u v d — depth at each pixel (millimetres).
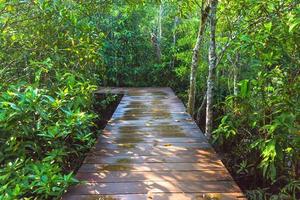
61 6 3777
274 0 3254
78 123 2871
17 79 3539
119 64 9531
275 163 2801
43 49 3852
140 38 9664
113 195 2174
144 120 4652
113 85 9742
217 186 2320
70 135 2934
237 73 5520
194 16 7012
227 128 3406
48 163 2381
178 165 2758
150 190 2252
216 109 6059
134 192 2221
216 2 4371
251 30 3584
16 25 3707
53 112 2865
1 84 3111
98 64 5305
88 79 4422
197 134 3832
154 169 2660
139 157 2967
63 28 3912
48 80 3605
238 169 3580
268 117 2918
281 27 2789
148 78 9695
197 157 2973
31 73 3795
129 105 6031
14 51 3791
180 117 4875
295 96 2832
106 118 6574
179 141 3520
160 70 9469
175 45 9195
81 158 3201
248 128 3545
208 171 2615
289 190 2791
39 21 3752
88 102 3516
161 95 7406
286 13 3035
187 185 2336
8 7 3326
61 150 2617
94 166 2727
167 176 2510
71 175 2256
